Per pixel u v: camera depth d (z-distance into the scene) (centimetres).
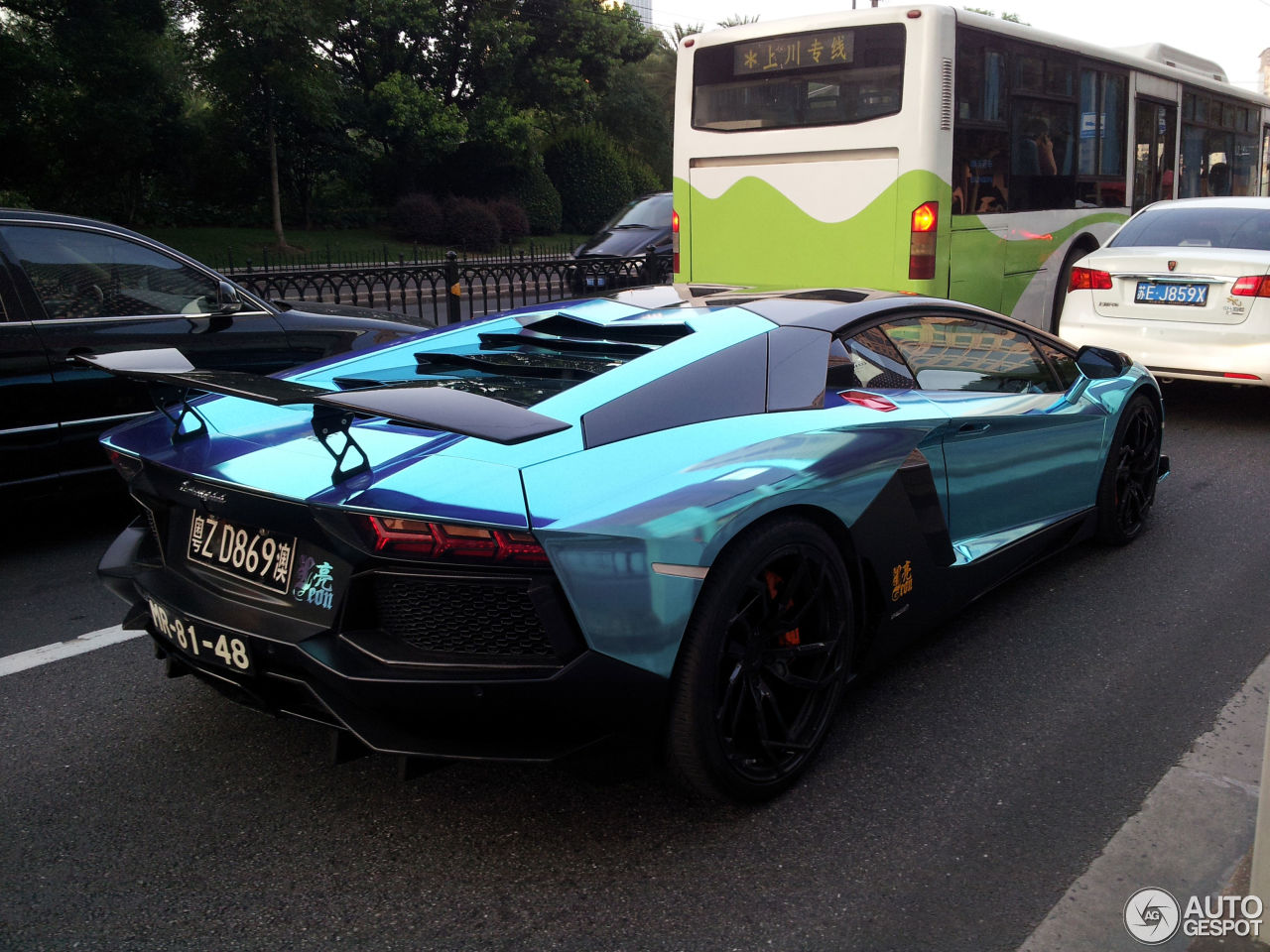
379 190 3519
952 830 255
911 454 308
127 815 268
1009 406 361
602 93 3900
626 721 235
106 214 2898
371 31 3284
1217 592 412
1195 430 716
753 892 233
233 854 250
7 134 2464
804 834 255
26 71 2420
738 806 265
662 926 223
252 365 527
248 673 244
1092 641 367
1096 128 965
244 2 2548
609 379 267
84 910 230
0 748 302
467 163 3547
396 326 604
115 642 381
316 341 553
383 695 225
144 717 321
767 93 821
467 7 3384
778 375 289
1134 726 306
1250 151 1362
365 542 224
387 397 211
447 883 238
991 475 356
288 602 244
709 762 247
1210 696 325
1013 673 342
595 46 3647
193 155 3077
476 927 223
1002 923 221
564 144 3794
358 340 573
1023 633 375
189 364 271
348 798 274
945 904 228
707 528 237
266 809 270
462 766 290
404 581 230
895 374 329
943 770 283
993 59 802
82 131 2577
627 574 227
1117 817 260
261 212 3306
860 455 285
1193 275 673
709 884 236
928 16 739
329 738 300
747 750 263
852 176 783
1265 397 835
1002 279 848
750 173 838
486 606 227
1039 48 857
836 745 297
